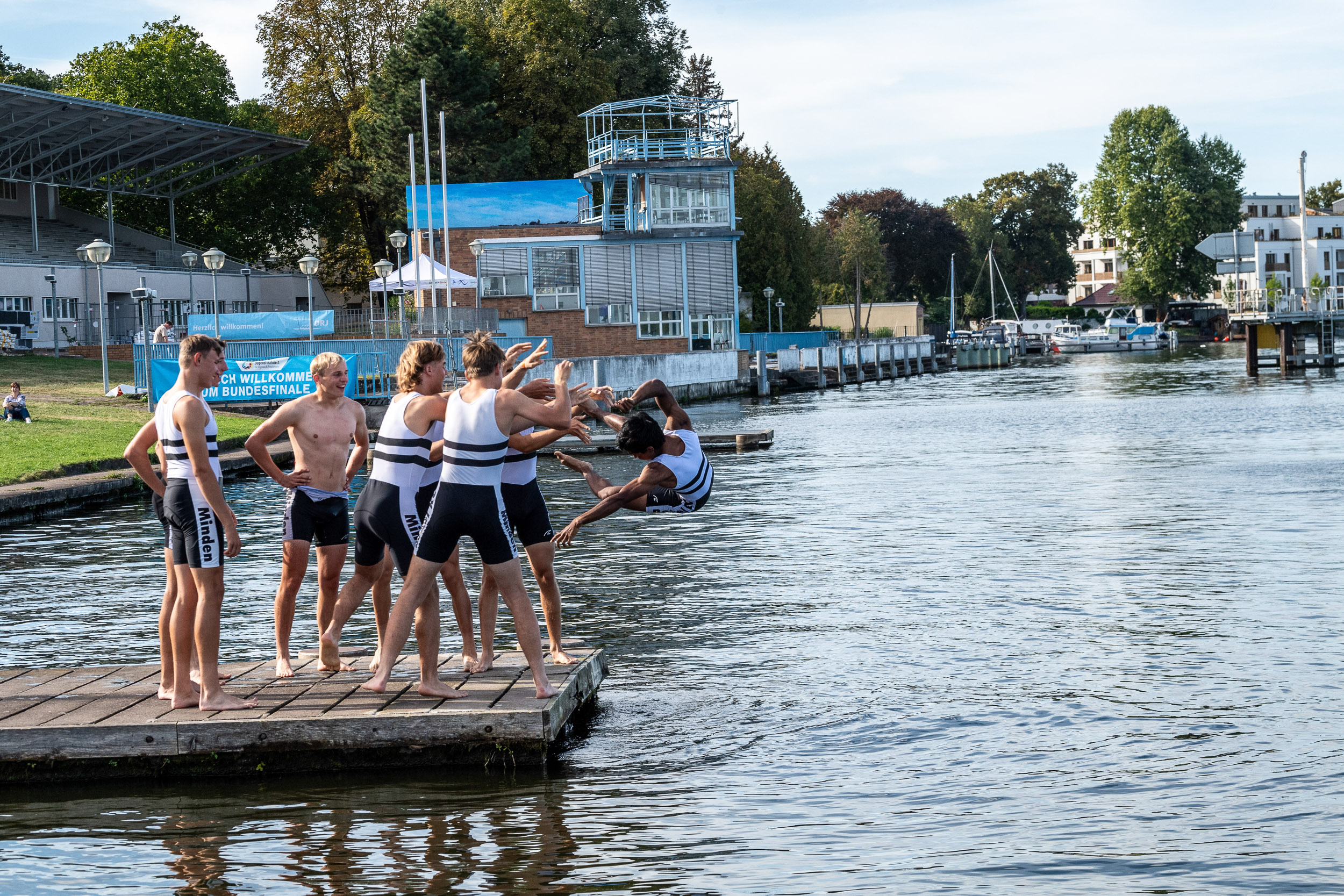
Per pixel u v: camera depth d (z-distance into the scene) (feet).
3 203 193.77
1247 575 43.70
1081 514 61.93
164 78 226.17
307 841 20.98
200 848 20.80
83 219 208.03
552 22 233.35
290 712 25.12
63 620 39.70
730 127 197.16
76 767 24.57
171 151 200.95
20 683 28.27
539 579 28.71
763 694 29.37
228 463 88.53
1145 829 20.67
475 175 213.46
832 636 35.45
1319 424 116.98
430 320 144.87
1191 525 56.80
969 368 321.52
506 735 24.62
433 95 213.25
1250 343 213.87
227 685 27.58
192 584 25.54
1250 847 19.83
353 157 231.30
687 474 28.12
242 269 214.07
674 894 18.54
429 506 27.07
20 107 164.76
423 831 21.29
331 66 229.66
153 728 24.53
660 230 193.16
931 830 20.88
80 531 62.64
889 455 100.53
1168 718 26.58
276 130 237.04
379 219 234.79
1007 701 28.25
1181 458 90.53
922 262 408.46
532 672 26.53
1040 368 302.25
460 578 28.12
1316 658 31.27
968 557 49.57
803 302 273.95
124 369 147.43
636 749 25.52
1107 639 34.27
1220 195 400.47
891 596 41.68
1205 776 23.02
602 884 18.97
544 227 191.11
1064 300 548.72
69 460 80.28
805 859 19.79
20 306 165.78
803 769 24.08
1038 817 21.36
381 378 126.93
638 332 193.06
